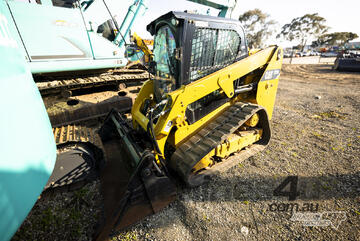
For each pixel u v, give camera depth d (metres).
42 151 1.23
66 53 4.12
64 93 4.46
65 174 2.63
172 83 2.70
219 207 2.31
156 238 1.93
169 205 2.34
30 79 1.30
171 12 2.16
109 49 4.78
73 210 2.25
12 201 0.94
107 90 5.52
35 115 1.24
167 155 3.01
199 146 2.50
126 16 5.27
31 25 3.62
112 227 1.82
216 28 2.52
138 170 1.97
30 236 1.94
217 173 2.77
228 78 2.71
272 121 5.09
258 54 3.07
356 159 3.19
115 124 3.48
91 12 4.47
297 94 8.19
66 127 3.76
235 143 2.99
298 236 1.91
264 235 1.95
